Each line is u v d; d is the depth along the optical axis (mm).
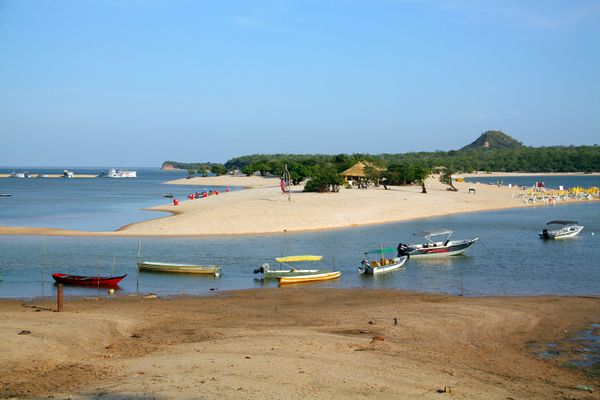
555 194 130250
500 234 68000
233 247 57375
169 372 19656
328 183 112312
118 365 20859
